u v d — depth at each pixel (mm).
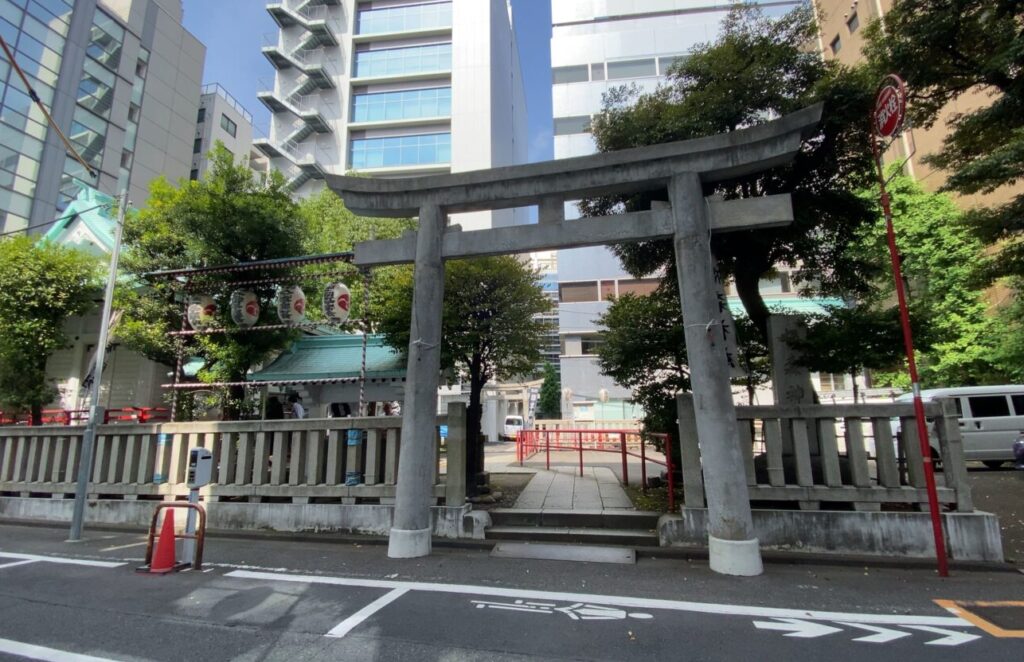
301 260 8469
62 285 11320
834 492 6121
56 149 26766
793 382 7875
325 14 42938
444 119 39969
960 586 5000
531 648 3721
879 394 19312
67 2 27906
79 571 5816
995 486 10375
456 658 3578
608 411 27016
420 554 6227
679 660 3525
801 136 5707
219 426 8188
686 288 5836
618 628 4062
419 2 42844
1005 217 9148
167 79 36594
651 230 6082
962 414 12883
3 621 4340
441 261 6844
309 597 4844
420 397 6484
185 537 5957
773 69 7668
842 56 27688
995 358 16406
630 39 33938
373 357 10844
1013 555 5891
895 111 5430
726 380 5660
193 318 9680
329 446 7711
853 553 5836
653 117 8188
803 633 3941
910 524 5816
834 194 7652
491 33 41406
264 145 40469
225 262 9945
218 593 4992
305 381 9023
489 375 9531
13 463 9484
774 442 6398
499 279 8781
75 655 3682
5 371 11055
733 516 5449
